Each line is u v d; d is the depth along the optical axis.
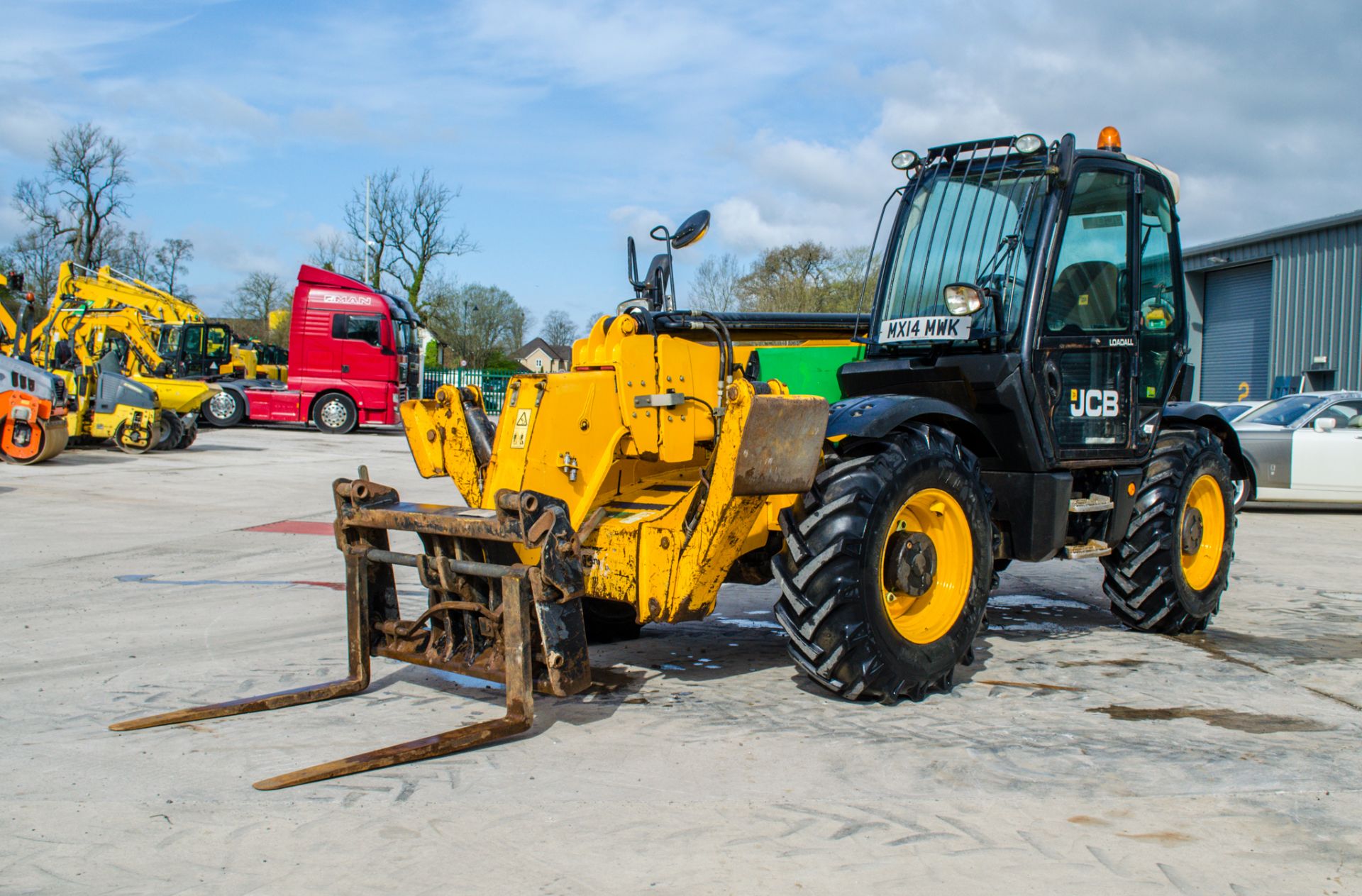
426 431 4.56
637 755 3.43
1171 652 5.01
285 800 3.02
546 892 2.46
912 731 3.70
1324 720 3.88
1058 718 3.88
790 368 5.06
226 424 23.48
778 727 3.74
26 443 13.59
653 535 3.85
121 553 7.60
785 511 3.98
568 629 3.49
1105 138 5.05
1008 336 4.61
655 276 4.62
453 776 3.22
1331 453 11.05
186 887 2.49
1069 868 2.60
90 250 45.41
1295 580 7.14
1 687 4.22
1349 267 21.55
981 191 4.88
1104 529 5.04
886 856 2.66
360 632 4.08
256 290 58.69
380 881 2.52
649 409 4.22
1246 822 2.91
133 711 3.91
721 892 2.46
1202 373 26.25
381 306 23.00
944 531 4.27
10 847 2.71
